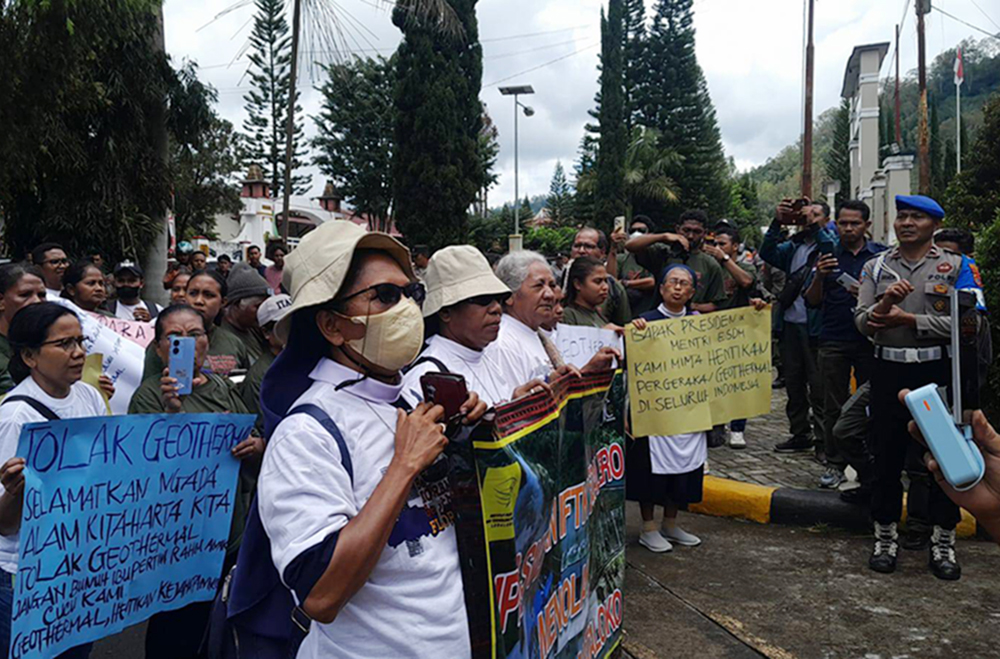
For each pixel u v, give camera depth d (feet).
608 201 125.70
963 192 51.44
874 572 14.23
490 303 9.18
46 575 7.33
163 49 34.35
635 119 146.00
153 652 9.32
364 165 101.14
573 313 14.87
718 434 20.17
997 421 17.29
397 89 64.80
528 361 10.96
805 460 20.94
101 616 7.86
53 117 29.86
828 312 17.52
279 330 5.67
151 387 10.05
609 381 8.57
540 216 214.90
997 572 14.06
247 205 124.06
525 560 6.11
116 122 33.58
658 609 13.01
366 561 4.76
